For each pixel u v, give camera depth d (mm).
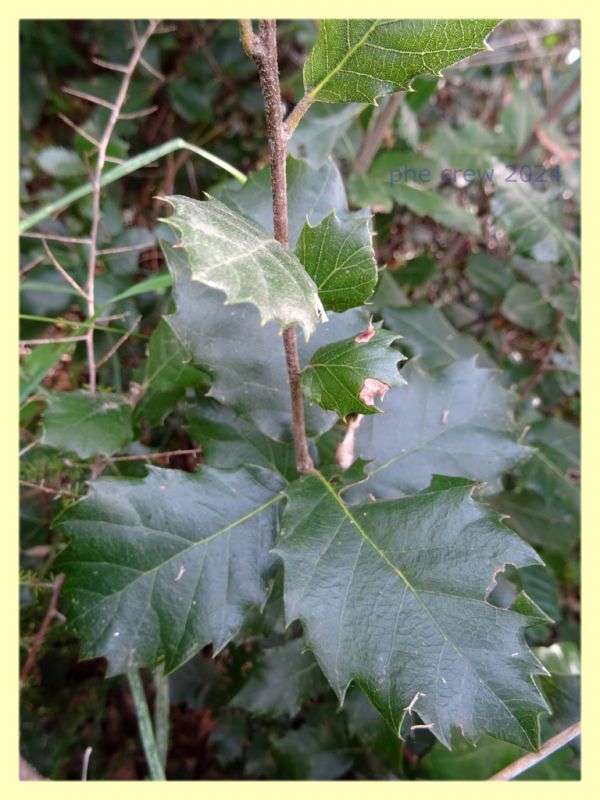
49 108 349
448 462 179
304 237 129
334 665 132
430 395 186
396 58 119
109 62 320
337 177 174
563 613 333
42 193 285
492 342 337
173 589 151
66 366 268
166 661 148
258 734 261
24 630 222
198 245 94
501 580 199
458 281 388
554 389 331
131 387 207
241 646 249
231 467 168
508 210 267
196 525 154
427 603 132
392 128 294
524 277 315
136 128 318
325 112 276
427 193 280
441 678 127
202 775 279
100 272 266
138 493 153
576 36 410
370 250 127
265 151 345
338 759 230
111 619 149
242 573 153
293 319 95
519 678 125
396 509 143
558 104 342
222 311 160
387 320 283
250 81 327
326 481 154
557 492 281
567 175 323
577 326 295
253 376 159
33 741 236
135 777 268
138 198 340
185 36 327
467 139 321
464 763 201
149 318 266
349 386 129
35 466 217
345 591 135
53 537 230
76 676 269
